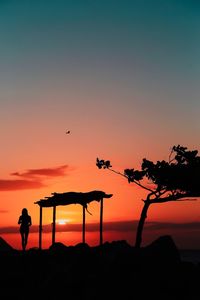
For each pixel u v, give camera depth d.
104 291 27.55
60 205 37.62
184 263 30.52
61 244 34.53
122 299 27.03
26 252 33.62
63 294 27.91
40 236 38.38
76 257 31.19
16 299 27.73
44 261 31.69
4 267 30.61
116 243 33.97
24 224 32.62
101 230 36.03
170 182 34.41
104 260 30.44
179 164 34.50
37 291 28.44
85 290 27.92
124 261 29.78
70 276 28.98
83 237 36.31
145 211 35.28
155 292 27.45
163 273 28.83
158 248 30.81
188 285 28.16
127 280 28.22
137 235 34.94
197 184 34.28
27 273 30.20
